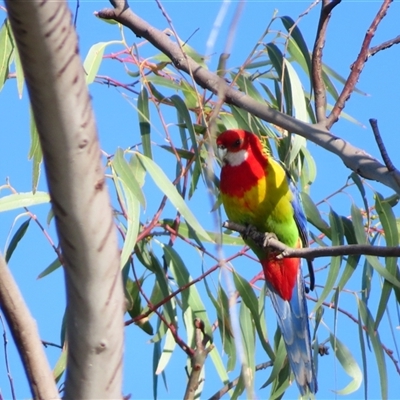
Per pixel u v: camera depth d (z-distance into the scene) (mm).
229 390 8664
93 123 3609
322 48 7285
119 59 8812
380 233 8906
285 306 8969
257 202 8523
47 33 3412
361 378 8555
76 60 3514
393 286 8250
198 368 7504
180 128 9086
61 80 3479
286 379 8852
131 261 8680
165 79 9117
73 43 3498
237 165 8594
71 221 3633
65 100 3504
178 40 7219
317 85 7191
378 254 5902
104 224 3684
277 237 8781
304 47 8461
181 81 9180
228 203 8766
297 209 8773
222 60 4191
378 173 6332
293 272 8836
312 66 7270
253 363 8414
